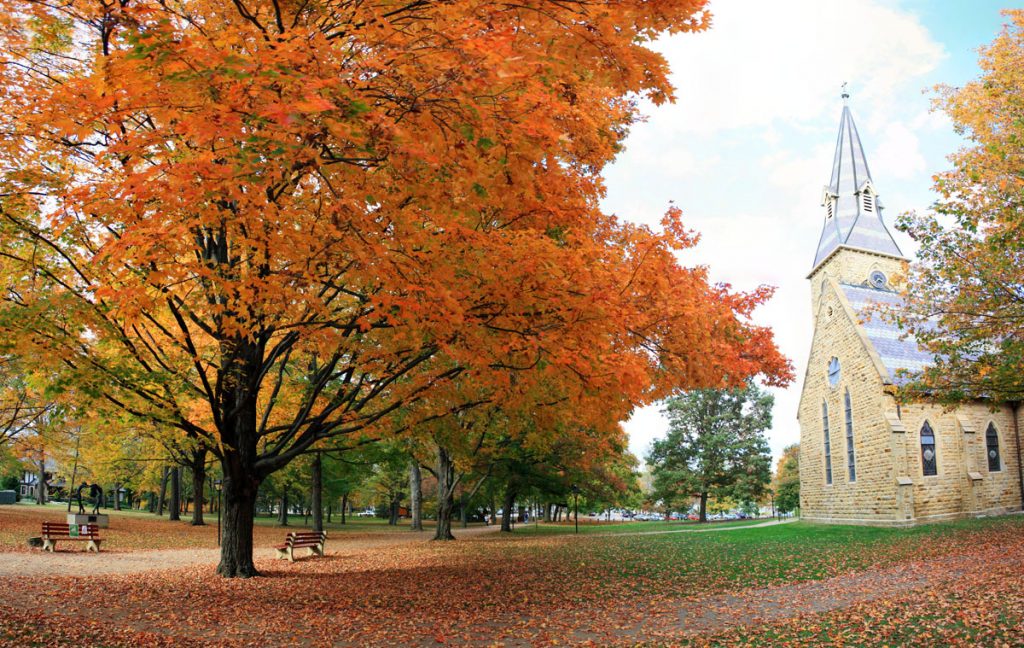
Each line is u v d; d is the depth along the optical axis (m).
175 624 8.78
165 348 12.55
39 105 6.10
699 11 5.71
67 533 19.64
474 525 56.94
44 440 20.58
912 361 31.28
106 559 17.50
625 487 41.28
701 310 10.01
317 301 8.04
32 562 15.93
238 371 11.53
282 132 4.91
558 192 8.33
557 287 7.77
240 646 7.82
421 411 13.19
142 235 6.16
